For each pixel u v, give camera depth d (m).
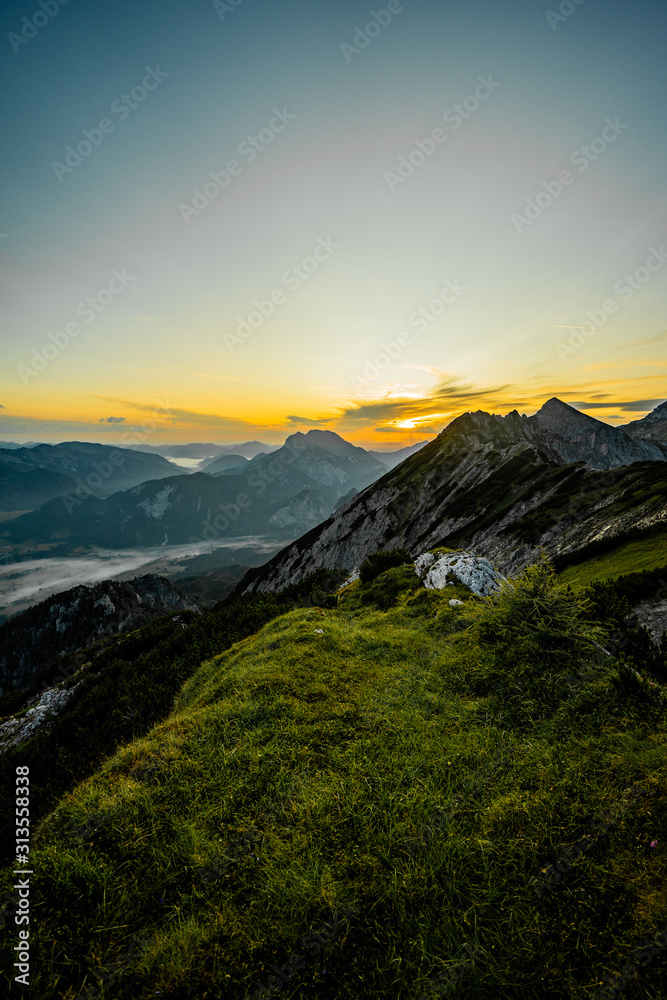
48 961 3.42
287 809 4.83
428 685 7.61
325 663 9.12
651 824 3.84
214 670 11.77
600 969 2.96
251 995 3.08
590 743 5.21
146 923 3.77
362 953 3.26
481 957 3.14
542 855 3.79
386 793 4.84
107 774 6.14
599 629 7.64
